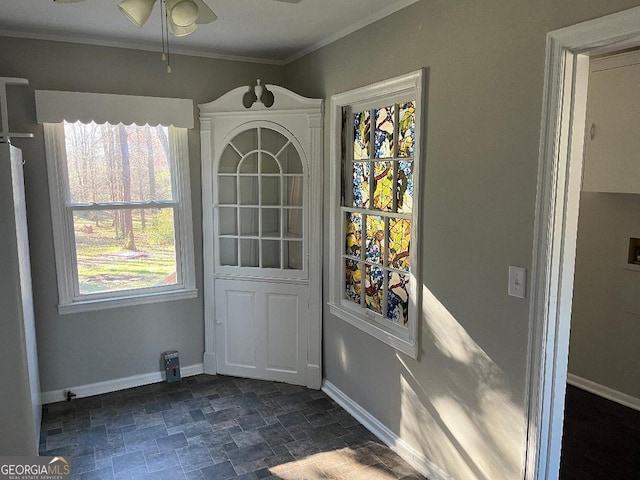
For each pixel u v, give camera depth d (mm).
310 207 3439
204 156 3623
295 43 3344
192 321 3828
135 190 3539
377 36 2732
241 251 3717
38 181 3191
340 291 3324
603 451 2748
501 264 2049
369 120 2959
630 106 2838
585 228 3439
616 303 3305
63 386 3439
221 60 3662
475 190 2148
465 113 2170
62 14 2748
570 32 1691
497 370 2104
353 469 2643
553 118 1770
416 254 2506
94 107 3221
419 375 2584
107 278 3529
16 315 2418
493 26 2002
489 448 2174
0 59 3035
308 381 3639
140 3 1490
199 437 2953
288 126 3424
